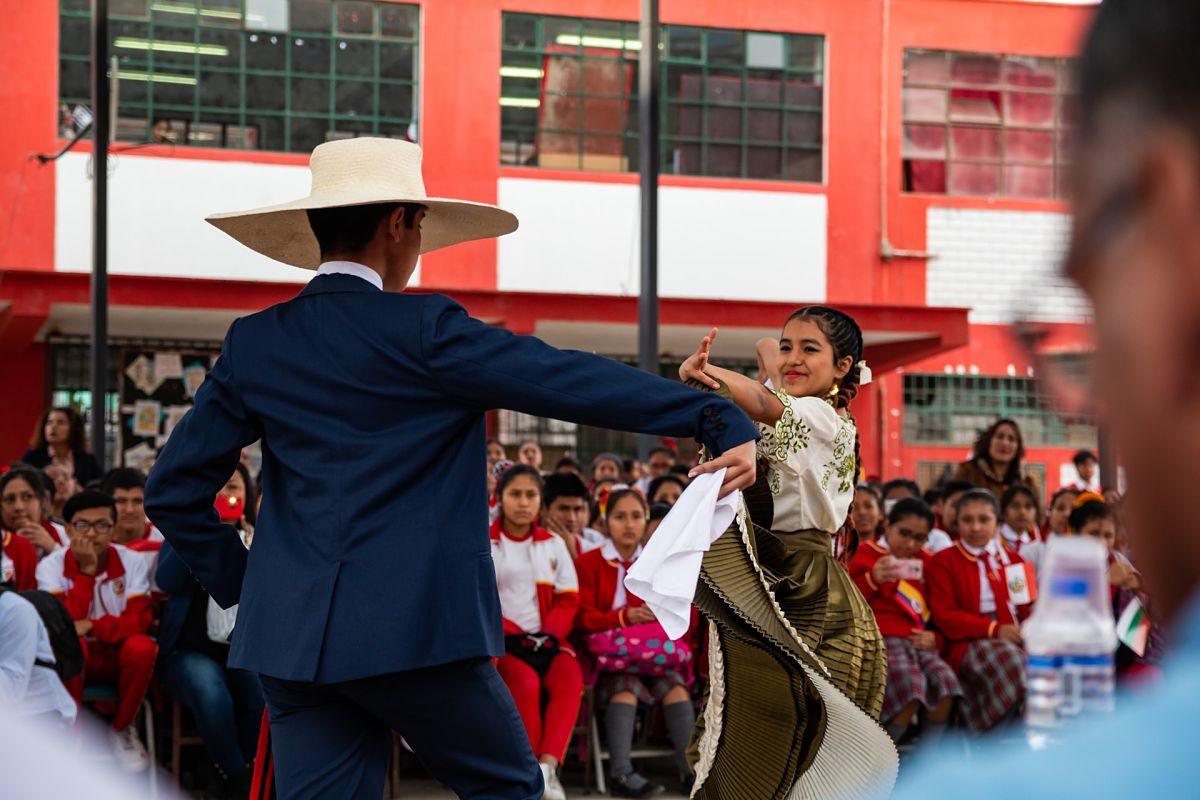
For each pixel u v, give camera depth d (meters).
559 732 6.36
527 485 6.75
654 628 6.80
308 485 3.03
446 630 2.95
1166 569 0.49
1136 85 0.48
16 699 5.19
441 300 3.12
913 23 18.12
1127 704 0.46
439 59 16.98
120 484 7.06
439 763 3.08
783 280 17.77
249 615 3.03
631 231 17.45
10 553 6.38
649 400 3.04
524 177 17.17
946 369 18.27
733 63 17.77
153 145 15.59
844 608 3.80
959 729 7.13
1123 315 0.49
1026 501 8.33
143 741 6.60
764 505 3.77
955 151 18.28
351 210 3.25
